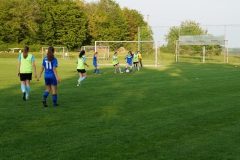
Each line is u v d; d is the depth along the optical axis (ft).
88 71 84.84
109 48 172.76
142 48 164.04
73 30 234.17
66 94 41.11
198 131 23.24
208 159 17.61
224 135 22.26
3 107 31.76
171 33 179.42
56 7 229.86
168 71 86.43
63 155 17.94
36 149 18.92
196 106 33.06
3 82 53.72
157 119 26.89
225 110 30.96
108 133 22.43
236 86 51.08
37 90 44.57
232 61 160.76
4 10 213.87
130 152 18.53
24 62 36.01
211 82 57.21
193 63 140.15
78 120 26.37
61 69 89.10
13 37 221.66
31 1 222.48
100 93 42.24
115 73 78.74
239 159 17.62
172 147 19.53
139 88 47.88
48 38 232.53
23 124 24.86
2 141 20.42
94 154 18.13
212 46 171.63
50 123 25.26
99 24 252.83
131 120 26.45
